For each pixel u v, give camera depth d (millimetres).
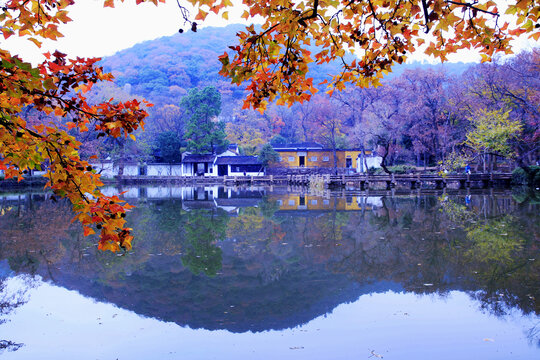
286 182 46406
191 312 6121
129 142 50656
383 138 35031
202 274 8023
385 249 9562
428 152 44562
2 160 2482
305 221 14203
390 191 27719
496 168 37219
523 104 27672
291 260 8930
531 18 2727
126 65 110875
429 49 3170
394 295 6555
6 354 4785
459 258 8398
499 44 2963
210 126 52594
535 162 33438
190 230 12688
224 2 2582
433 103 39438
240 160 50250
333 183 33031
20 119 2438
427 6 2949
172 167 53906
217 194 29141
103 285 7395
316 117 53625
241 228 13016
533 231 10859
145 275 7957
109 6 2529
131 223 14203
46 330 5480
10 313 6074
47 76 2539
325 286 7199
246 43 2928
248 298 6680
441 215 14469
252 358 4648
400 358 4516
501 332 5039
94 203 2574
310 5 2850
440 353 4574
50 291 7039
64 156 2512
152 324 5699
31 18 2426
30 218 15203
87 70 2639
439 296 6387
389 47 3293
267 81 3109
